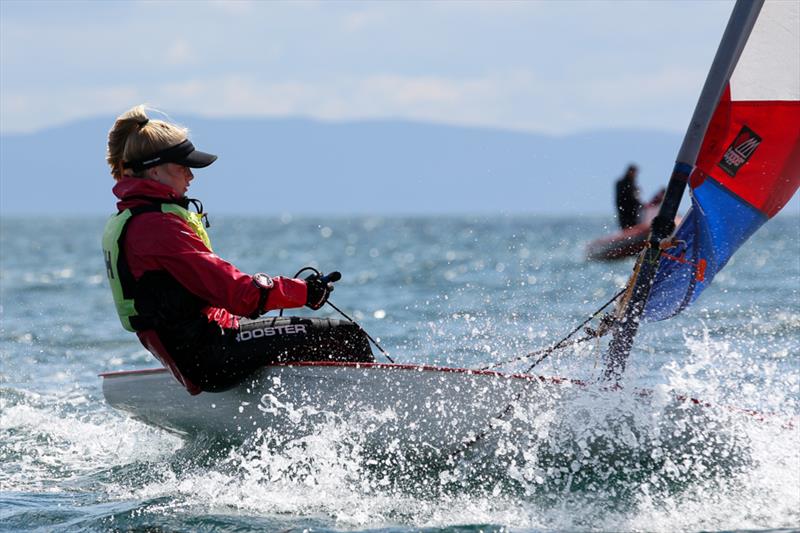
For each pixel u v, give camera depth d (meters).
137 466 16.38
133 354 30.45
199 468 15.86
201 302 14.37
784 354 24.19
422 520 12.79
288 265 84.38
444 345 26.44
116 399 17.45
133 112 14.36
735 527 12.16
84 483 15.40
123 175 14.60
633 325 14.80
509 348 25.08
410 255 106.38
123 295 14.20
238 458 15.46
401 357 24.69
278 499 14.00
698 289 15.92
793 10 15.12
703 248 15.63
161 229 13.85
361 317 36.94
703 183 15.54
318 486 14.49
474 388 14.09
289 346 15.07
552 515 12.81
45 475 15.97
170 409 16.41
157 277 13.98
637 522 12.45
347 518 12.97
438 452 14.12
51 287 62.81
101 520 13.18
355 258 99.06
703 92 15.03
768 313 34.44
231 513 13.31
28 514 13.59
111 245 14.17
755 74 15.32
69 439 18.58
